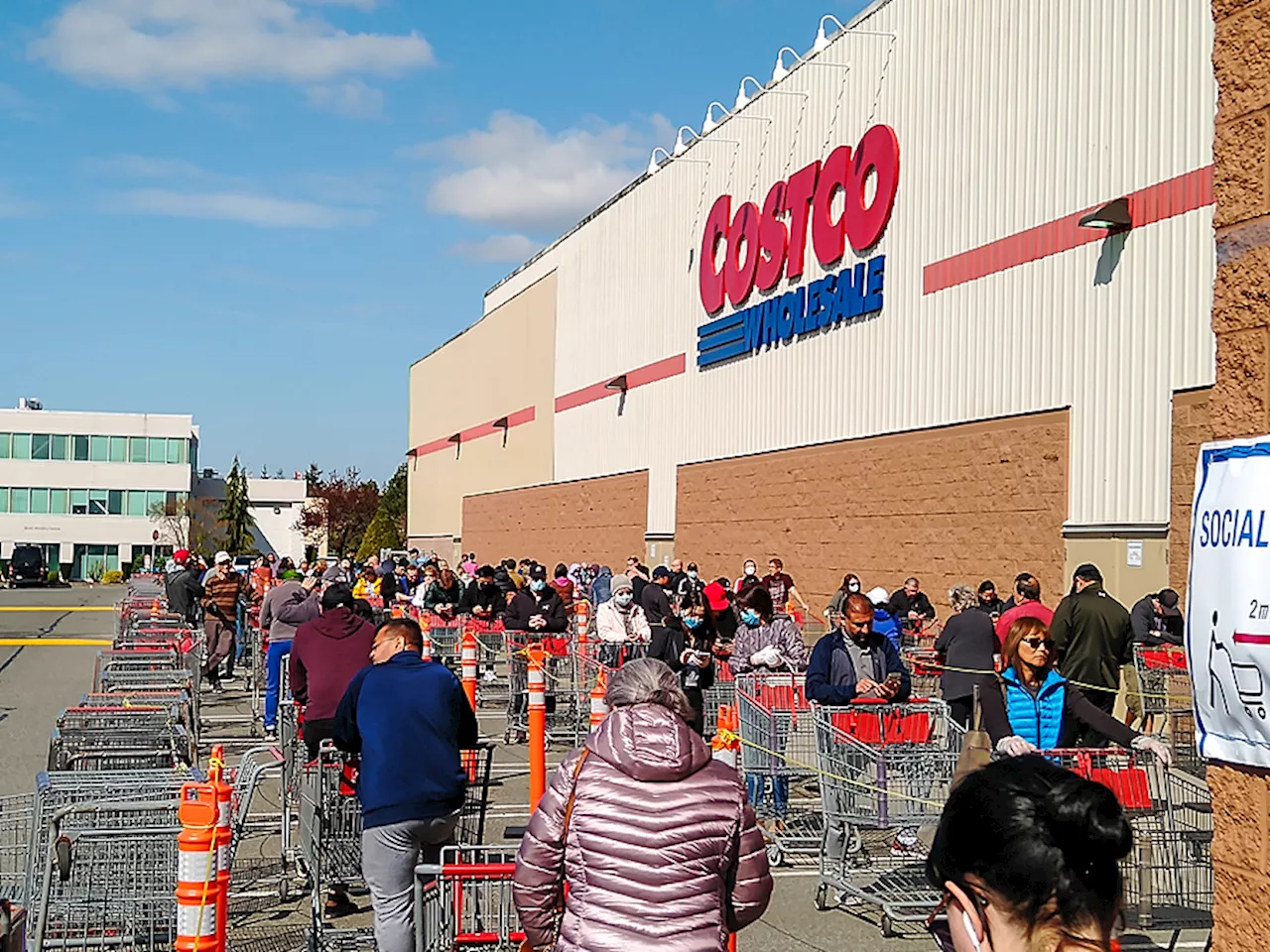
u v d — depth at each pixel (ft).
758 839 14.90
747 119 101.19
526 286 170.30
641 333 124.67
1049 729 24.58
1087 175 61.16
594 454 138.21
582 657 51.06
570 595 82.28
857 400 83.30
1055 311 63.21
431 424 233.35
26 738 52.01
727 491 103.65
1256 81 13.50
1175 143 55.62
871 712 29.94
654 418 120.67
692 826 14.38
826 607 86.17
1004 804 7.09
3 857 25.75
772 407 96.02
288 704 32.22
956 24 72.64
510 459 174.91
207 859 17.65
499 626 64.18
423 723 21.74
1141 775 23.27
